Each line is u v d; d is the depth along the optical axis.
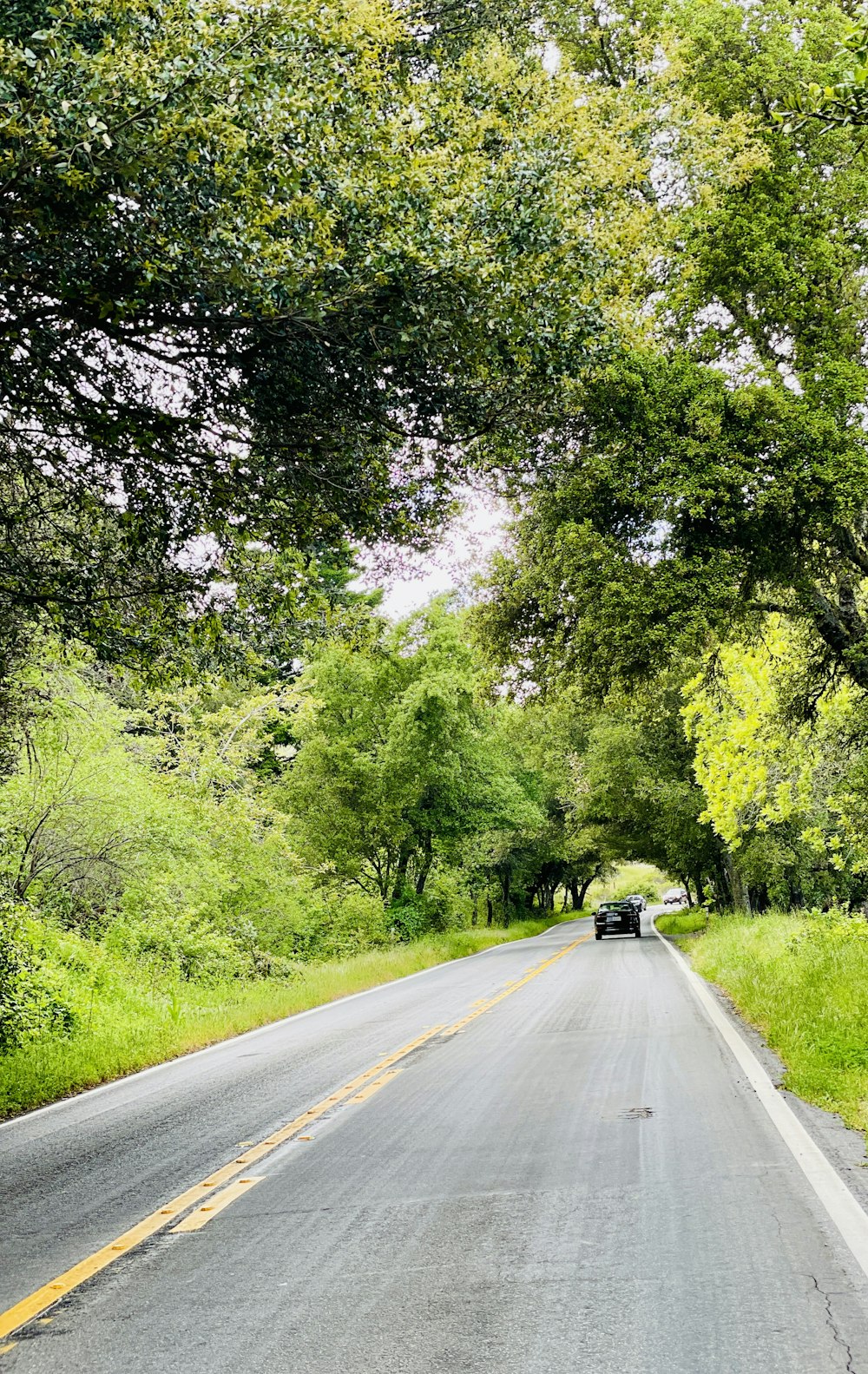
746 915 32.53
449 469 10.04
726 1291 4.37
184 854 22.75
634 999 16.19
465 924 50.94
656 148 10.98
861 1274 4.45
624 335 9.53
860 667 15.02
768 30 14.16
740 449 12.66
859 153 12.90
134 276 6.71
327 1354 4.03
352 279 6.83
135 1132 8.95
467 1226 5.52
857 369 13.00
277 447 8.47
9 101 5.46
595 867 82.69
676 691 29.08
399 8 8.86
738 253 13.62
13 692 15.60
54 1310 4.77
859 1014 9.93
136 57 5.58
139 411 7.98
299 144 6.42
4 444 9.00
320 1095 9.88
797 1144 6.69
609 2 14.68
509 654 15.23
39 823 18.75
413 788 36.62
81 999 16.06
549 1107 8.44
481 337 7.54
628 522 13.04
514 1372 3.74
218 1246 5.53
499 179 7.50
